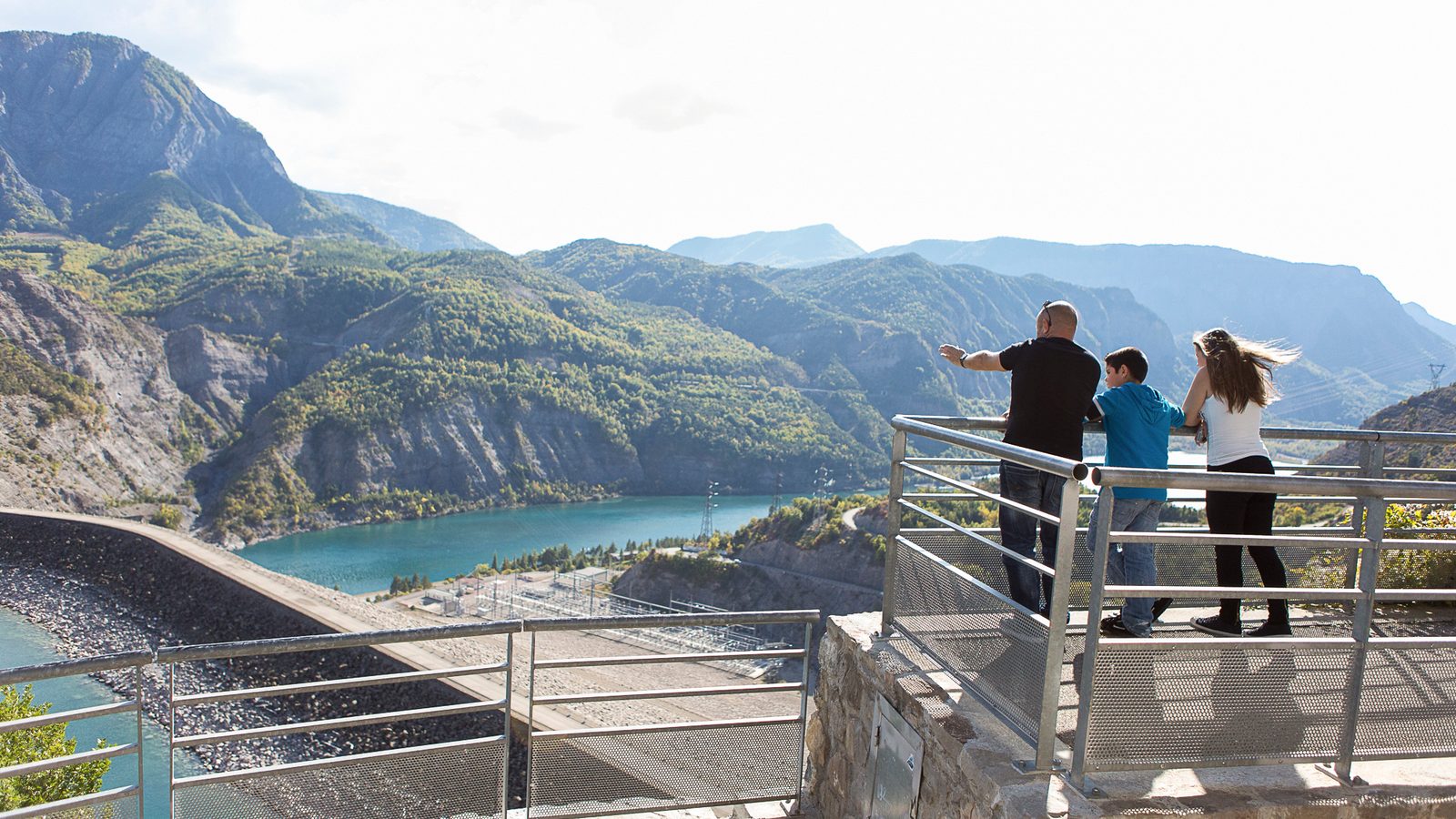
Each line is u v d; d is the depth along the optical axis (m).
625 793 5.00
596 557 146.12
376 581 138.12
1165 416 4.48
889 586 5.00
